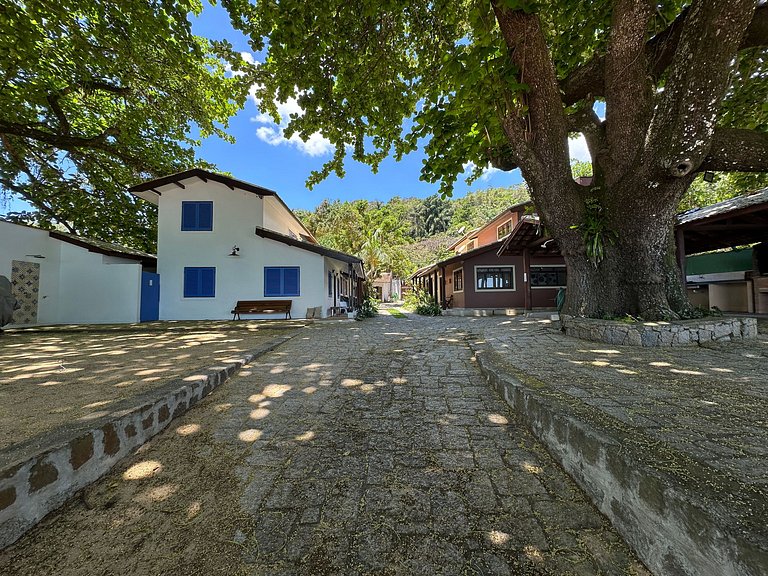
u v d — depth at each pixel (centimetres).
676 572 120
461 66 484
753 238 939
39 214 1430
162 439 257
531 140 568
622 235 550
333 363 492
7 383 345
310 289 1232
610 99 532
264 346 605
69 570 140
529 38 496
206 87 1088
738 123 697
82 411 255
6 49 754
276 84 619
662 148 454
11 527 153
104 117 1270
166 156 1380
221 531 162
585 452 183
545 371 346
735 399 245
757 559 94
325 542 154
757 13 468
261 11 519
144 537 159
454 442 247
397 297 3612
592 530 157
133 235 1586
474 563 140
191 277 1234
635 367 354
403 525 164
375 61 603
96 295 1123
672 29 523
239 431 270
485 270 1574
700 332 478
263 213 1266
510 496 184
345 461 225
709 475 134
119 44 823
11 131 1022
